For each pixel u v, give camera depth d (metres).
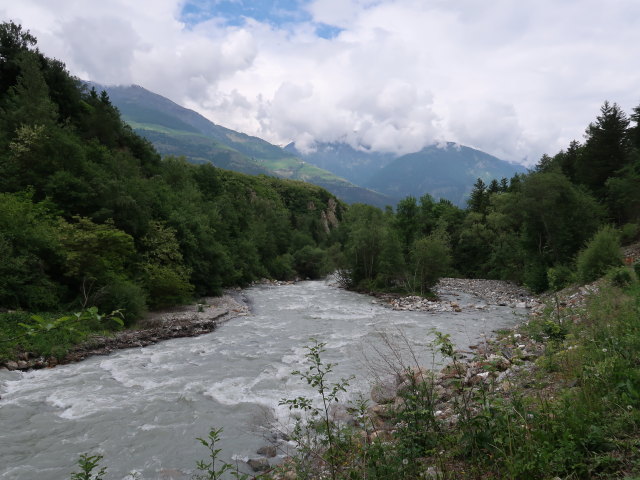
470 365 11.39
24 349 16.17
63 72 57.25
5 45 51.75
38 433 9.79
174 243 34.38
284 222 89.88
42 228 23.73
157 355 17.61
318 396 11.60
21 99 40.84
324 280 72.19
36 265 22.05
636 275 19.41
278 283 60.69
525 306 32.00
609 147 51.81
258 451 8.59
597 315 11.85
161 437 9.52
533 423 4.81
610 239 27.80
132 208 32.50
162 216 38.75
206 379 14.02
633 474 3.67
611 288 17.83
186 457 8.55
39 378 14.25
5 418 10.68
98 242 24.77
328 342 19.50
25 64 43.84
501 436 4.44
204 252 40.22
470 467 4.56
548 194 37.81
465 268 67.19
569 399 5.44
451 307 32.19
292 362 16.11
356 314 29.48
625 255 32.88
